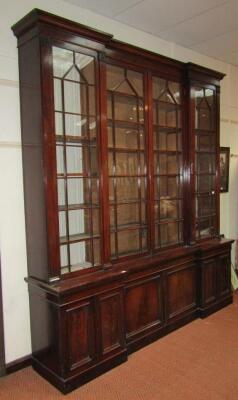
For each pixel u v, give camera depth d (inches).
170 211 123.8
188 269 124.6
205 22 119.6
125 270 98.4
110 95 102.0
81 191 98.7
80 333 87.2
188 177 127.3
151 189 113.5
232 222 173.3
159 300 112.9
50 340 87.4
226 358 100.2
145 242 113.7
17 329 96.0
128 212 110.5
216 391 84.7
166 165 121.3
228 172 168.7
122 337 97.4
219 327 121.1
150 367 95.7
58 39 84.1
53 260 86.1
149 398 82.4
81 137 95.1
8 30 89.9
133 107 109.4
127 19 116.2
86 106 94.7
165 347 107.3
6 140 91.3
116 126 105.2
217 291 135.6
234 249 172.6
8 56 90.2
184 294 123.3
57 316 83.6
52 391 85.7
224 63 163.8
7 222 93.0
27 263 96.2
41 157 84.2
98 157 95.7
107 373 92.9
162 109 118.7
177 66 120.0
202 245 130.3
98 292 90.8
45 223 85.3
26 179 92.5
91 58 92.9
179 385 87.4
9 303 94.3
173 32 127.9
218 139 139.6
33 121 86.4
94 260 97.8
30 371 95.4
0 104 89.8
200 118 132.3
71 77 90.9
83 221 98.8
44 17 79.6
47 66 82.4
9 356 94.7
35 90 84.0
